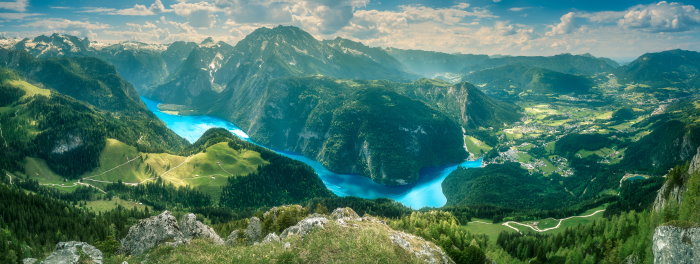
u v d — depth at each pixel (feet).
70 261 222.89
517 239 520.42
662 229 292.40
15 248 437.17
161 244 249.14
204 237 292.81
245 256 207.10
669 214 356.18
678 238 277.23
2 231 471.21
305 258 198.18
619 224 433.48
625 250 375.45
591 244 429.38
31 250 458.91
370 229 230.07
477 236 503.20
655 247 298.15
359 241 211.41
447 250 336.29
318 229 226.99
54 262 221.05
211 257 211.41
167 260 213.46
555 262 431.02
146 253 236.63
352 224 244.42
